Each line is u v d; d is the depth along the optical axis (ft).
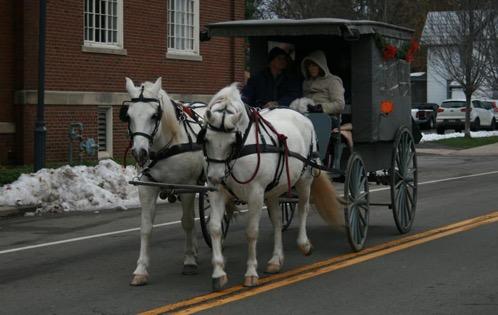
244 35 38.42
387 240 40.09
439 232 42.22
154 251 37.86
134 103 29.55
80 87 71.61
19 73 68.69
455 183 68.90
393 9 122.72
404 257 35.63
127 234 43.04
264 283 30.63
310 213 49.83
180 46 83.25
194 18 84.38
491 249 37.37
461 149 115.65
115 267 34.19
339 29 36.35
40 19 57.82
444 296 28.32
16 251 38.42
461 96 197.77
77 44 71.10
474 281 30.68
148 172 30.99
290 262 34.76
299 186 34.50
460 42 124.36
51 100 68.85
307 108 37.35
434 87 201.46
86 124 72.43
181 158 31.24
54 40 69.00
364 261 34.81
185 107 33.06
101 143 74.74
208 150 28.37
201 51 85.25
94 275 32.55
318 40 42.52
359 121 39.06
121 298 28.43
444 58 134.72
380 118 39.60
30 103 68.39
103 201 54.13
